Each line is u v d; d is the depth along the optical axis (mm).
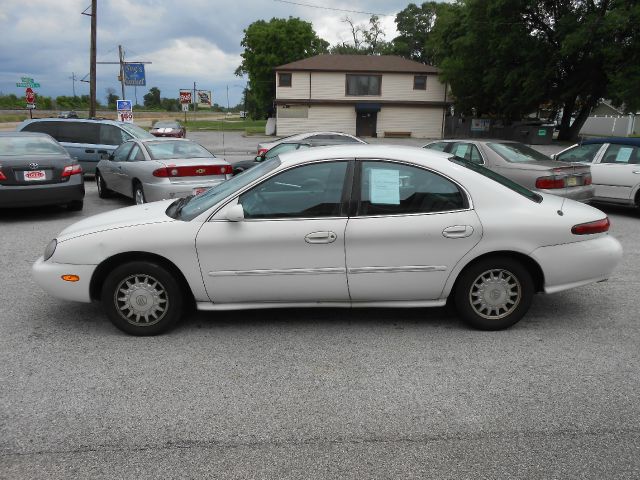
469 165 4520
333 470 2719
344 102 40125
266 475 2684
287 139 16062
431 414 3217
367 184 4219
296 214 4203
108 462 2789
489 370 3758
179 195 9156
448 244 4184
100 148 14281
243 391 3490
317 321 4684
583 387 3523
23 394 3451
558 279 4316
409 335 4367
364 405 3316
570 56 31812
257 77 53219
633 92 28625
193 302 4812
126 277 4258
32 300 5250
